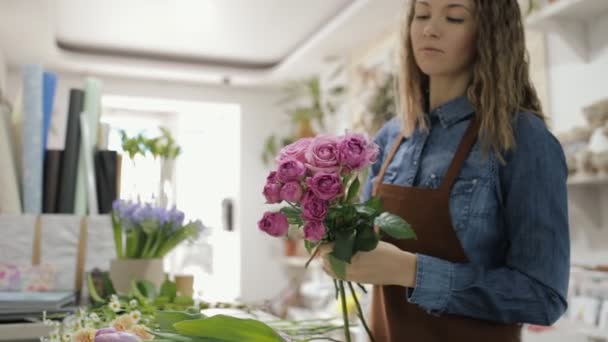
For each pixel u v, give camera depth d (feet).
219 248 20.35
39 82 6.86
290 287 16.06
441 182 3.96
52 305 4.42
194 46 16.78
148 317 3.58
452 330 3.67
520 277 3.43
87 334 2.90
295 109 18.94
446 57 3.95
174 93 18.86
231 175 20.31
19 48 14.90
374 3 12.10
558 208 3.51
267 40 16.30
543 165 3.54
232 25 15.06
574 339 6.91
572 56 8.82
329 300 13.75
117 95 18.17
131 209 5.71
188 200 20.40
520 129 3.68
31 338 4.20
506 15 3.93
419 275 3.35
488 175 3.73
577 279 7.77
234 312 4.65
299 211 3.07
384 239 3.98
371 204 3.10
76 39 16.02
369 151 2.99
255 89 19.92
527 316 3.40
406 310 3.84
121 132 5.89
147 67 17.16
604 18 8.25
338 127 16.74
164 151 6.02
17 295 4.87
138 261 5.67
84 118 7.02
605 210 8.25
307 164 2.91
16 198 6.64
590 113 7.55
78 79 17.78
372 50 14.33
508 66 3.85
